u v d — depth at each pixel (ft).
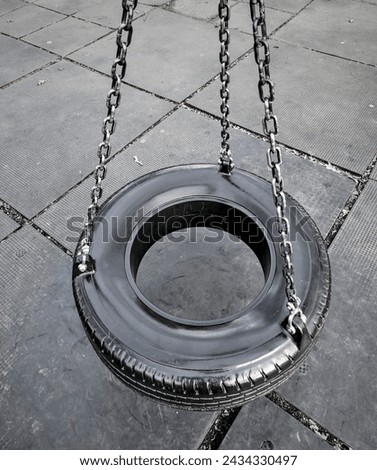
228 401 4.93
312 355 6.78
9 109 12.86
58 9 19.47
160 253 8.57
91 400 6.40
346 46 15.42
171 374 4.83
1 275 8.17
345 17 17.53
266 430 6.00
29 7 19.80
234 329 5.25
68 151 11.21
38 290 7.89
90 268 5.90
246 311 5.51
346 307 7.43
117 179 10.26
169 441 5.96
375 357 6.74
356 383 6.45
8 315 7.50
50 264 8.36
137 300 5.70
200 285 7.92
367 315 7.30
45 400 6.42
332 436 5.94
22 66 15.10
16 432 6.12
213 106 12.63
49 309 7.58
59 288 7.92
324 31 16.52
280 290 5.61
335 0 19.07
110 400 6.39
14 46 16.40
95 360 6.86
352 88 13.12
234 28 17.04
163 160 10.77
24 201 9.78
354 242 8.54
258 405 6.23
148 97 13.17
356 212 9.18
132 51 15.65
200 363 4.90
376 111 12.12
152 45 15.98
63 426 6.15
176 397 4.89
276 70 14.23
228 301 7.63
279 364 4.92
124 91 13.48
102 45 16.20
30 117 12.51
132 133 11.73
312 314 5.29
